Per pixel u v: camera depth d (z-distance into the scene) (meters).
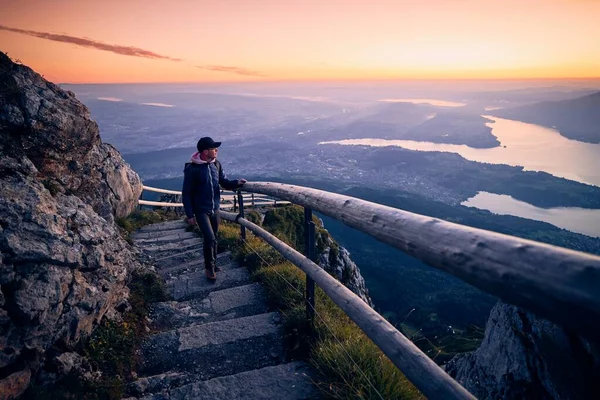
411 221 1.23
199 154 4.52
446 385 1.22
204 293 4.22
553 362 3.10
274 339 3.01
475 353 5.96
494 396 4.61
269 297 3.83
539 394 3.86
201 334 3.18
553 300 0.61
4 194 2.79
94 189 6.60
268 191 3.78
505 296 0.75
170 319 3.65
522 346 4.45
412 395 2.12
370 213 1.58
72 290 2.76
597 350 1.32
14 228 2.60
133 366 2.82
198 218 4.50
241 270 4.82
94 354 2.78
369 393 2.08
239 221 5.45
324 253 13.82
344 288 2.17
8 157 3.47
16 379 2.23
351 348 2.45
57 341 2.59
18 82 4.44
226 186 4.94
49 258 2.62
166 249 6.43
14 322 2.31
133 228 8.41
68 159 5.21
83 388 2.44
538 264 0.67
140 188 9.87
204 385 2.46
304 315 3.05
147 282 4.23
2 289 2.33
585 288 0.55
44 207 2.94
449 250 0.96
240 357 2.85
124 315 3.45
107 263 3.38
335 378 2.34
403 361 1.45
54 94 5.04
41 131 4.47
